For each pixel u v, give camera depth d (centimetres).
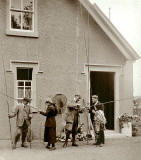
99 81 1512
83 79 1330
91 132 1314
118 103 1406
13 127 1195
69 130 1072
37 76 1242
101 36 1377
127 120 1366
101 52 1376
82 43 1333
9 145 1087
